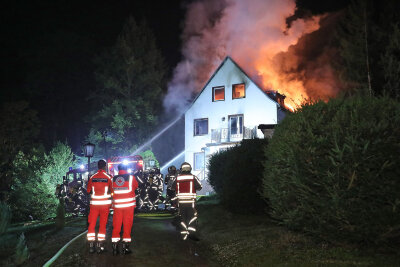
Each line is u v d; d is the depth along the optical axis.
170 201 16.41
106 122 43.25
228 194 14.42
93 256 9.12
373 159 7.76
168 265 8.55
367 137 7.94
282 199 9.34
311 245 8.66
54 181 26.23
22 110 29.42
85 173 24.03
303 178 8.45
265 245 9.11
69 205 21.22
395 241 8.05
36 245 12.46
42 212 25.08
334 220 8.08
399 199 7.57
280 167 9.39
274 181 9.55
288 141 9.02
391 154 7.78
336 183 7.91
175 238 11.37
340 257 7.65
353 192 7.80
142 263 8.58
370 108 8.33
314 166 8.27
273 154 9.81
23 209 24.67
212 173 19.92
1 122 27.75
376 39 28.25
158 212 18.84
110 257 9.05
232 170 14.51
